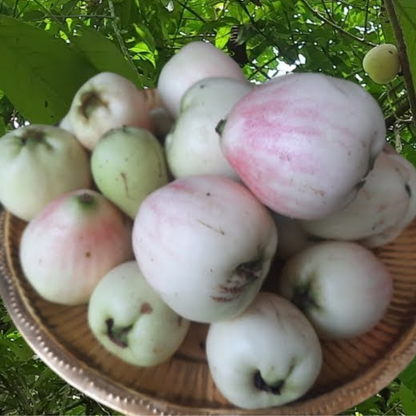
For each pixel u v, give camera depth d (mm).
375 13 536
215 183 194
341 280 214
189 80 258
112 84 240
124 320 203
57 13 439
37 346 216
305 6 528
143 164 213
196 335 226
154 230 188
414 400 342
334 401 209
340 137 178
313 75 191
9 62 311
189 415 205
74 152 238
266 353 196
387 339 230
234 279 186
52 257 214
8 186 233
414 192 240
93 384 208
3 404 461
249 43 548
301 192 182
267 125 184
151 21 493
